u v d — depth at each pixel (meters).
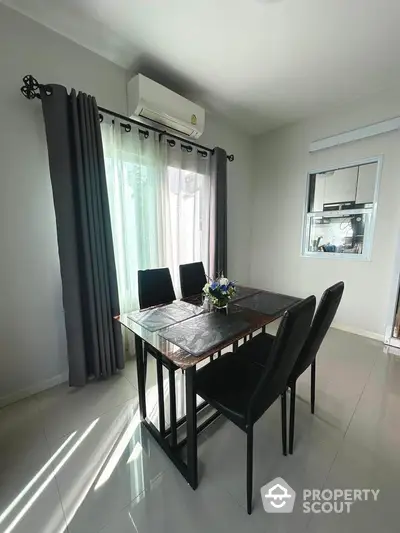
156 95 2.11
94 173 1.85
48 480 1.21
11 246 1.70
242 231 3.71
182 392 1.90
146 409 1.70
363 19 1.61
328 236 3.06
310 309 1.12
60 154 1.67
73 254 1.78
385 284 2.65
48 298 1.89
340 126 2.79
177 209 2.67
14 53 1.60
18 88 1.63
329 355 2.40
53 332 1.94
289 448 1.35
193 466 1.15
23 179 1.71
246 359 1.55
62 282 1.80
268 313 1.64
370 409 1.68
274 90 2.46
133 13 1.59
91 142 1.82
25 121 1.68
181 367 1.03
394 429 1.51
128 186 2.24
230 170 3.34
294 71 2.17
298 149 3.19
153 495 1.14
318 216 3.12
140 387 1.54
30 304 1.81
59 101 1.63
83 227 1.81
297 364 1.32
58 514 1.07
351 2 1.49
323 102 2.68
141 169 2.29
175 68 2.13
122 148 2.16
